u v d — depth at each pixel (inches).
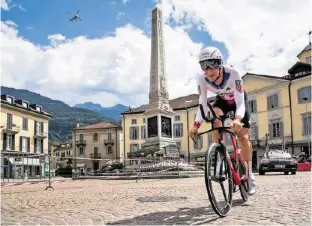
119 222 161.3
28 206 248.4
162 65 1077.1
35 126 2224.4
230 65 184.2
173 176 746.8
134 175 856.9
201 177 749.3
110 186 479.2
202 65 180.7
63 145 3767.2
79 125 3061.0
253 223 147.7
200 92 193.8
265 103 1754.4
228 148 185.0
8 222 178.1
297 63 1638.8
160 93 1054.4
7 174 719.1
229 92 187.9
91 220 171.3
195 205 204.8
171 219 161.6
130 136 2245.3
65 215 192.9
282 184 362.6
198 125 187.3
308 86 1573.6
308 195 241.0
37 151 2224.4
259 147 1742.1
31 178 882.8
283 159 749.3
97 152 2893.7
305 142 1563.7
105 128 2886.3
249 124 195.2
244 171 196.1
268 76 1739.7
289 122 1638.8
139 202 235.6
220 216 160.2
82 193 353.4
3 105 1923.0
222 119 191.3
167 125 1056.8
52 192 391.5
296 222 148.4
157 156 974.4
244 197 198.8
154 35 1074.1
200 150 2004.2
